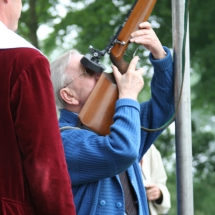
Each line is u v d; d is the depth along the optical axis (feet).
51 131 14.52
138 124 17.51
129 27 18.63
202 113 73.72
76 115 18.54
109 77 18.61
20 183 14.51
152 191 24.79
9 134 14.56
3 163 14.52
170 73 19.21
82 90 18.52
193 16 60.64
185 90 19.04
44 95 14.66
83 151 17.28
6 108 14.57
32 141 14.35
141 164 25.40
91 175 17.34
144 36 18.69
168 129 61.57
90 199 17.56
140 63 60.23
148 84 62.44
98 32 64.18
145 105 20.15
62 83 18.58
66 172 14.58
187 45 19.12
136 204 18.43
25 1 61.93
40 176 14.29
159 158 26.07
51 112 14.65
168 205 25.18
